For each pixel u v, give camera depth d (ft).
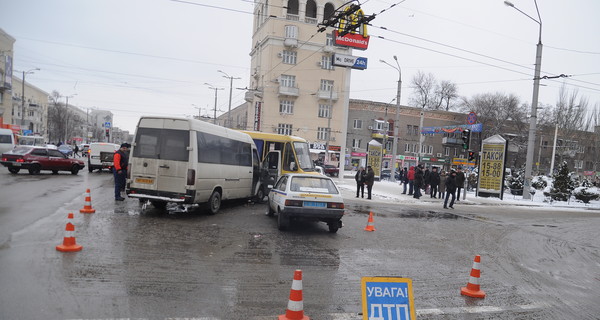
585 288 21.30
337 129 165.37
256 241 25.95
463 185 69.15
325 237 29.35
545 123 176.24
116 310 13.48
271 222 33.71
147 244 22.72
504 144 79.20
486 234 37.27
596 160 157.99
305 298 16.26
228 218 34.24
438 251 27.89
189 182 31.48
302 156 49.67
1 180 52.06
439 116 186.80
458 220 45.91
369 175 62.03
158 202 35.81
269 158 48.26
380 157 108.37
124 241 22.95
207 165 33.73
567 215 62.59
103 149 76.69
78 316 12.78
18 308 12.98
